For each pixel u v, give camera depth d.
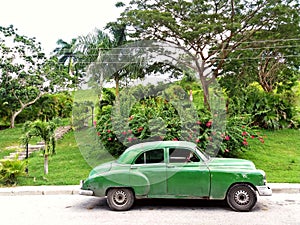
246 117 15.09
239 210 6.66
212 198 6.69
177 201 7.61
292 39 17.64
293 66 23.14
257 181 6.57
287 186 8.72
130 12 16.06
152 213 6.63
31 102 25.61
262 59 22.56
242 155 13.28
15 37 24.80
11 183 9.65
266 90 25.00
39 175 10.84
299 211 6.67
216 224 5.82
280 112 18.89
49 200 8.05
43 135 11.03
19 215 6.66
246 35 18.19
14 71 24.73
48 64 25.53
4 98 24.75
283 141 16.36
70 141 17.28
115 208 6.85
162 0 16.80
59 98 27.45
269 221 6.00
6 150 17.12
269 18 17.20
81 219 6.28
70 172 11.17
